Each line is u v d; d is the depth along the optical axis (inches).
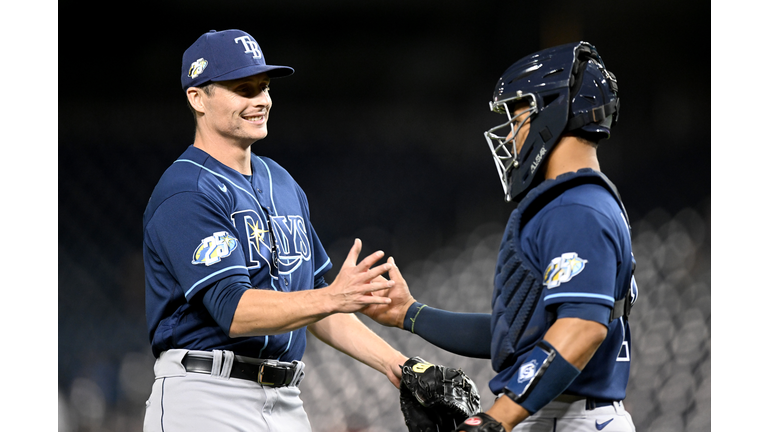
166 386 332.8
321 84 1274.6
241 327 307.1
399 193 1235.9
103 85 1155.9
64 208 1008.9
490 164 1257.4
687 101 1278.3
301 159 1243.2
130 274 974.4
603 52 1300.4
